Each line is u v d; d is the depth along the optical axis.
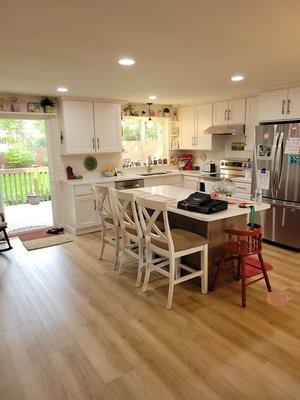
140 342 2.24
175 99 5.30
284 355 2.07
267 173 4.23
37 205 6.79
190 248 2.70
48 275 3.40
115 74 3.24
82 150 4.98
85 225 4.89
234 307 2.68
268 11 1.74
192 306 2.71
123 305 2.75
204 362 2.02
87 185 4.82
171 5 1.64
